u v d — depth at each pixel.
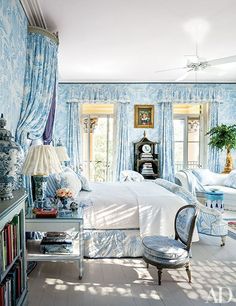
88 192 3.75
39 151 2.71
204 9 3.13
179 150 6.81
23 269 2.18
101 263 3.09
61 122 6.43
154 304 2.31
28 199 3.03
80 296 2.42
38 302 2.32
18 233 2.05
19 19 2.93
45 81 3.29
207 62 3.89
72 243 2.93
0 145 1.97
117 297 2.41
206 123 6.71
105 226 3.21
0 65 2.35
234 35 3.83
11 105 2.71
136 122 6.54
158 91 6.55
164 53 4.53
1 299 1.67
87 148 6.74
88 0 2.92
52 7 3.06
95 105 6.71
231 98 6.62
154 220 3.19
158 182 4.67
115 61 4.96
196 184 5.64
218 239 3.91
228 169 6.27
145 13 3.21
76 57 4.73
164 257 2.59
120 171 6.38
